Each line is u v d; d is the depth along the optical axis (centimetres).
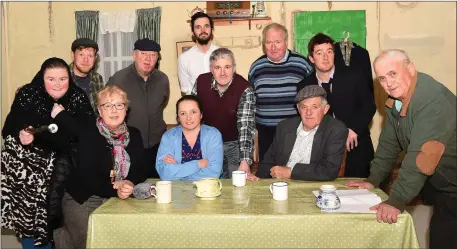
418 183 194
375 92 440
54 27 459
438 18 433
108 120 225
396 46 438
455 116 199
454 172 214
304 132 265
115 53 454
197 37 362
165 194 201
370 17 437
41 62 462
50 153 270
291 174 245
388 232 183
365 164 322
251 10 437
